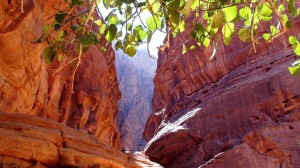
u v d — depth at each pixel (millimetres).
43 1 14680
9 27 12336
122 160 8859
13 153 6809
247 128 17672
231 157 16125
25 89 14492
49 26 3275
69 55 3797
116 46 3438
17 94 14016
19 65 13445
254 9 3320
